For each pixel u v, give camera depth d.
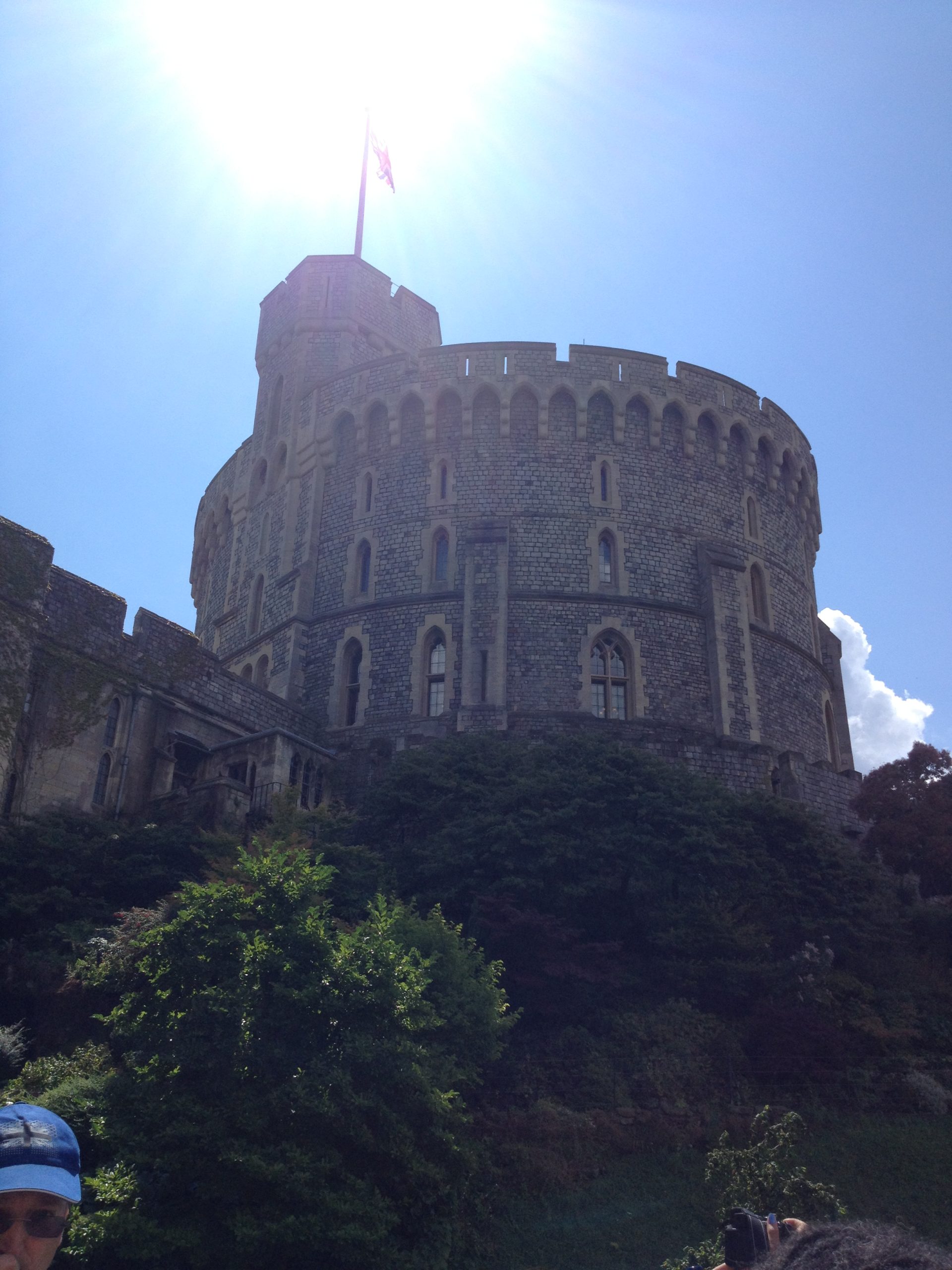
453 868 27.83
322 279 49.06
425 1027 18.69
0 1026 20.97
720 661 40.72
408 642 40.06
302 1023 17.14
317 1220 15.12
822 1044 25.31
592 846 27.95
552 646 39.53
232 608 47.69
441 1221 17.42
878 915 30.55
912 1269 3.43
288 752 32.97
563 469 42.12
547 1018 25.00
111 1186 15.31
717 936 27.03
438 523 41.69
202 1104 16.19
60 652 29.47
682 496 43.19
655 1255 19.08
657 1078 23.48
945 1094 24.42
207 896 18.98
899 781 35.06
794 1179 17.33
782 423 47.34
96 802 29.58
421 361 43.94
